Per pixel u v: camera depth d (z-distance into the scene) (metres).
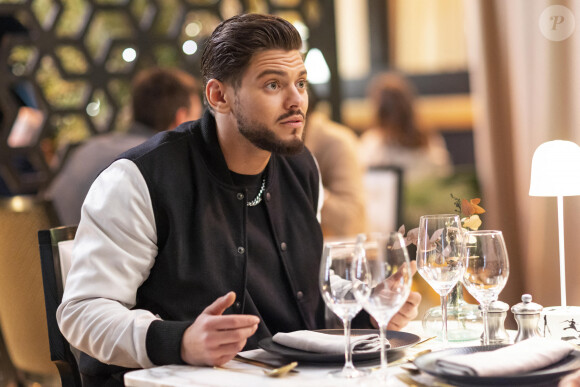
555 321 1.70
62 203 3.72
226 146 1.99
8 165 3.98
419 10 6.87
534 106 3.57
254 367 1.60
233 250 1.97
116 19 5.58
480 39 3.89
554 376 1.36
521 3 3.61
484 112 3.93
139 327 1.70
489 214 3.94
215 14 4.36
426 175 5.96
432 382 1.43
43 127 4.05
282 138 1.90
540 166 2.07
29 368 2.61
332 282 1.48
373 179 5.27
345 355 1.54
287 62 1.89
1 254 2.57
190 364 1.63
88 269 1.82
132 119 3.73
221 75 1.93
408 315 1.91
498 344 1.58
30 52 5.18
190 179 1.96
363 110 7.02
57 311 1.85
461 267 1.66
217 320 1.60
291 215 2.13
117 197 1.87
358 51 7.02
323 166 3.89
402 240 1.46
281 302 2.05
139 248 1.87
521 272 3.82
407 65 6.95
